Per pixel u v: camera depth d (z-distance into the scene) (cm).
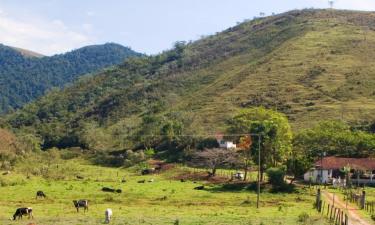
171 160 13875
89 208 6806
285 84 19412
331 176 10675
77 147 18138
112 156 15438
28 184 9638
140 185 9712
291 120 15988
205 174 11250
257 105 18012
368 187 9994
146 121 17500
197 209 6838
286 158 10212
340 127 12344
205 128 16138
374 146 11569
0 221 5419
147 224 5197
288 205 7412
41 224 5147
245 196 8400
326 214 6234
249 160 10925
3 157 12900
